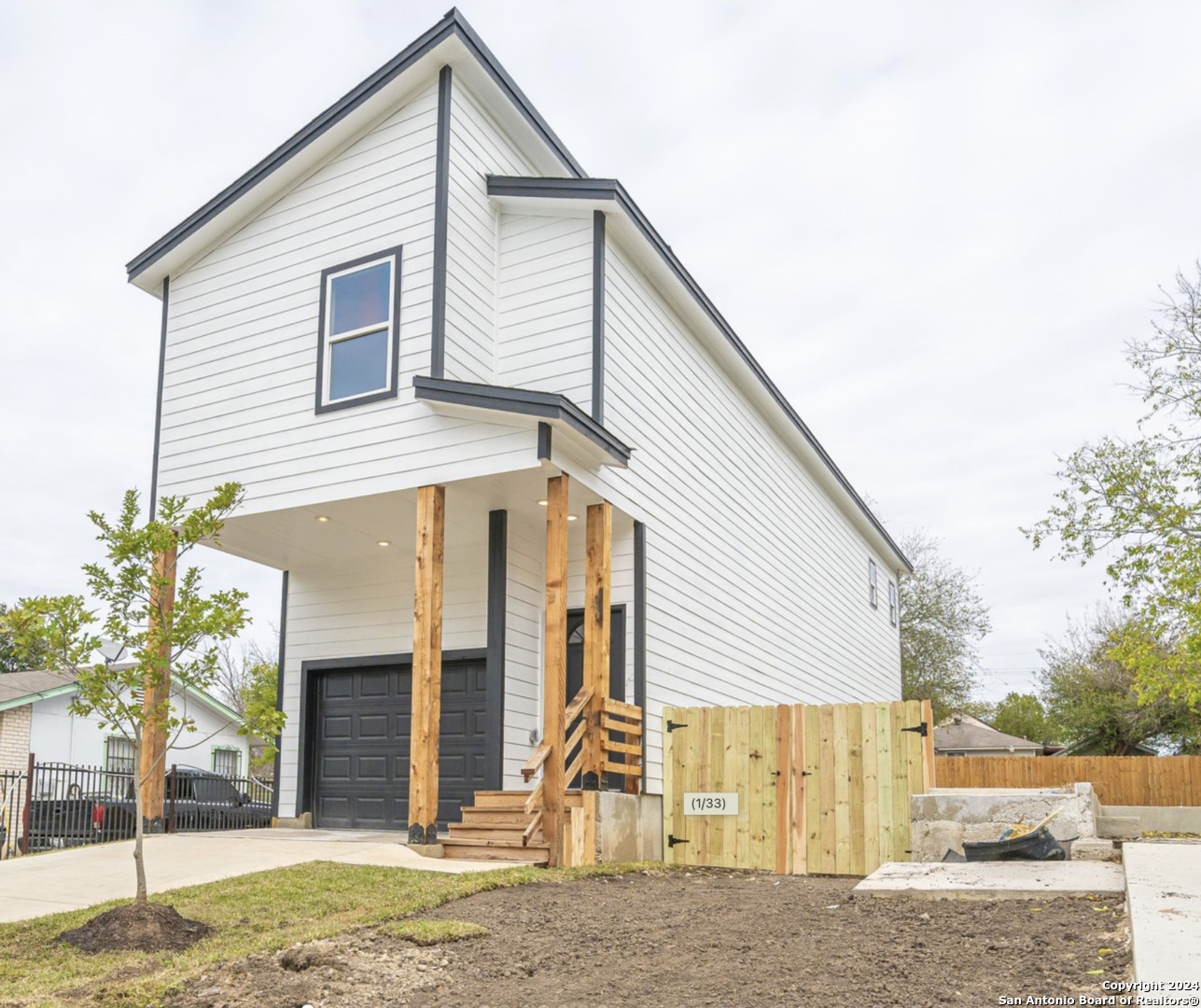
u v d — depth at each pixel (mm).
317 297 12469
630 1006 5176
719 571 15391
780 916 7406
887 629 27938
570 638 13258
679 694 13461
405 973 5828
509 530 12609
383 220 12156
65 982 5637
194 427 13023
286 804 14164
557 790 10297
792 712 12242
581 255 12234
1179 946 4723
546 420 10555
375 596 14164
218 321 13211
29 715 21828
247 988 5516
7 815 14867
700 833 12336
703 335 15375
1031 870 8359
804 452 20109
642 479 12906
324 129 12398
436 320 11438
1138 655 15703
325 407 12047
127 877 8672
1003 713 45969
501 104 12719
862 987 5195
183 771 20312
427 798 10422
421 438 11320
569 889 8883
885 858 11500
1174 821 15555
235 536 13258
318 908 7301
